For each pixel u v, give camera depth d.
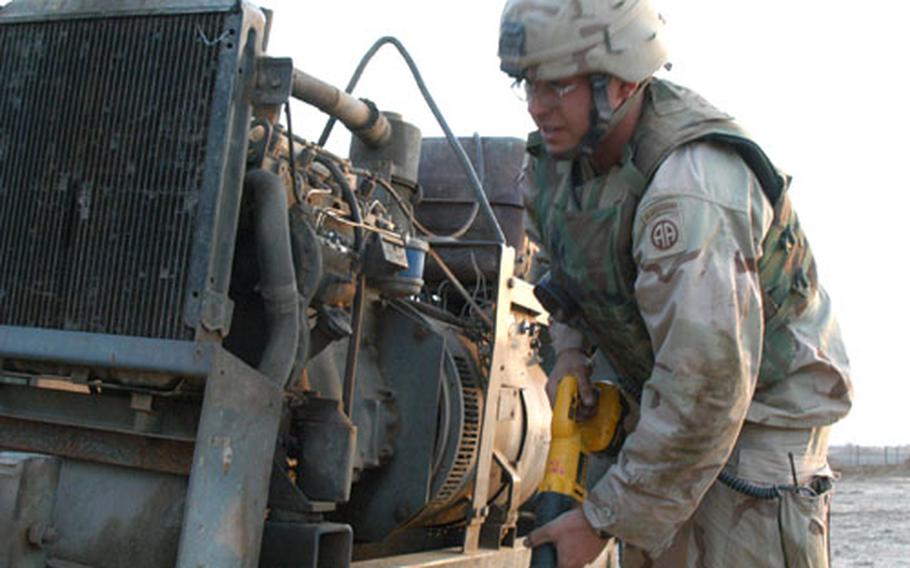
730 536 2.35
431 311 4.35
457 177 5.37
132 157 3.01
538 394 4.86
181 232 2.91
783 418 2.34
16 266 3.09
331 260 3.41
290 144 3.21
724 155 2.15
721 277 2.03
